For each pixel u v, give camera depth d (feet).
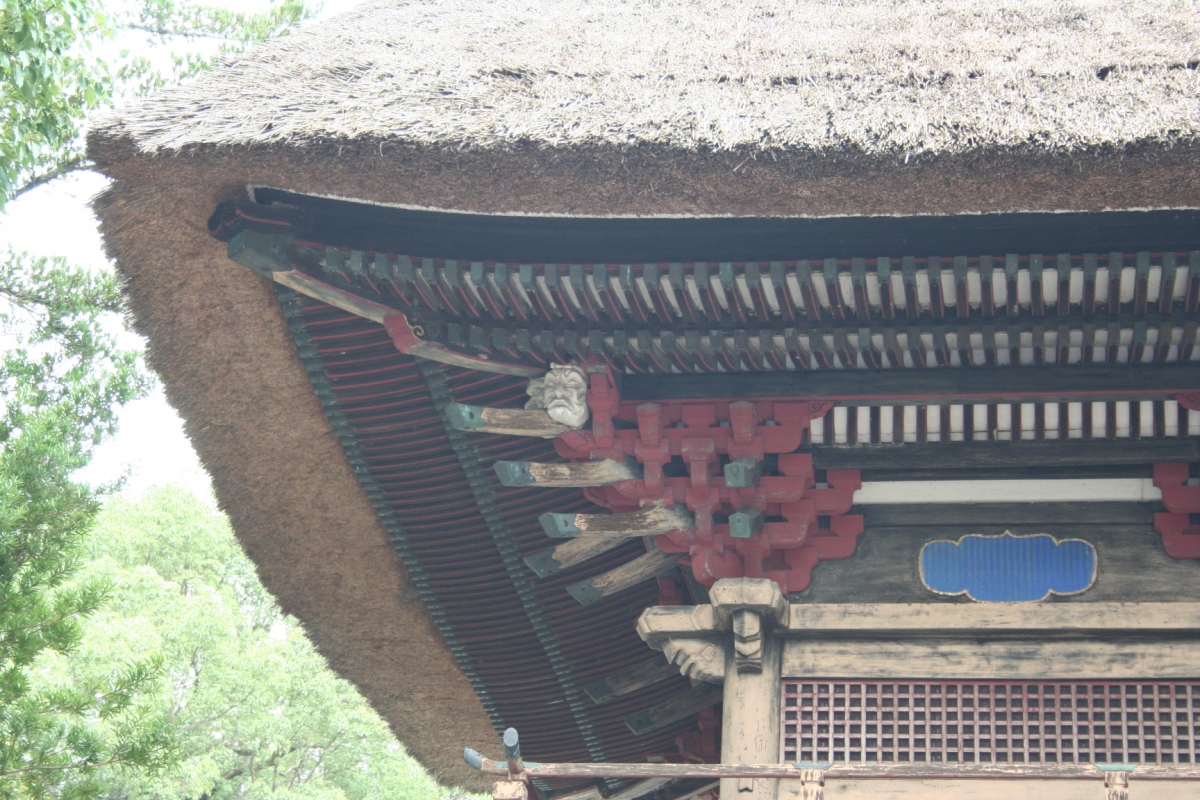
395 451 28.09
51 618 32.17
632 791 34.88
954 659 24.07
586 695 32.27
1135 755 22.99
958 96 21.76
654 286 22.74
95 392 50.72
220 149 21.59
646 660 31.58
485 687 33.12
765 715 23.82
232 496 30.22
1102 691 23.54
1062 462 24.85
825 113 21.44
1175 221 21.33
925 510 25.35
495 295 23.73
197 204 23.49
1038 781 22.53
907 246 22.35
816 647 24.57
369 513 30.48
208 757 78.64
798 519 25.25
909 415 25.20
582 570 29.40
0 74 38.52
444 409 26.43
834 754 23.77
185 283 26.03
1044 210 20.58
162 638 83.30
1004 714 23.65
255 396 28.32
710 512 25.22
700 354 24.68
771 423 25.32
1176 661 23.36
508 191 21.61
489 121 21.67
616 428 25.81
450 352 24.56
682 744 32.50
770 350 24.27
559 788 36.14
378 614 32.65
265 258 22.90
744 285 23.04
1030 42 24.64
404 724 36.42
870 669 24.20
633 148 20.76
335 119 21.91
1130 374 24.26
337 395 26.96
